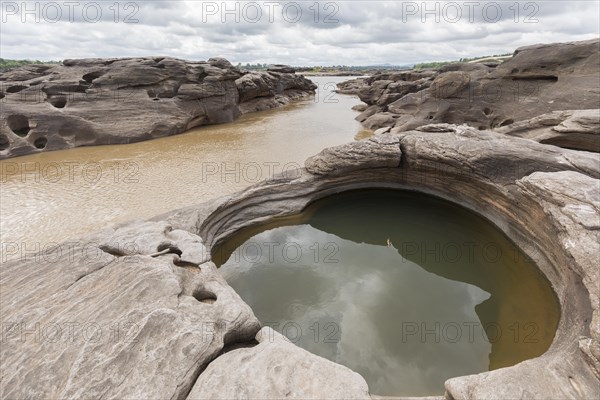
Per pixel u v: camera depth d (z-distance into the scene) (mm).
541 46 25594
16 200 16328
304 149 26250
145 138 29344
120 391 5707
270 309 11055
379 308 11109
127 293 7734
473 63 32188
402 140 17422
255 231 15938
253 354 6598
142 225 11398
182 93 33750
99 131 27281
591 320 6977
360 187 18547
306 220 17000
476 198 15562
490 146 14453
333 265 13625
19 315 7117
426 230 15977
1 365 6102
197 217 13406
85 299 7590
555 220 9484
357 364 8875
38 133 25203
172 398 5715
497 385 5961
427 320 10547
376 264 13727
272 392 5797
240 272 13023
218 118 37812
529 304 10758
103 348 6348
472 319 10531
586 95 21891
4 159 23328
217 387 5875
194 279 8805
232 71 40219
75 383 5770
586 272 7703
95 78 30828
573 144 17781
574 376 6047
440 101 29266
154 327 6777
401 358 9086
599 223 8414
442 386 8195
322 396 5762
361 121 38594
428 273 13078
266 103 51438
